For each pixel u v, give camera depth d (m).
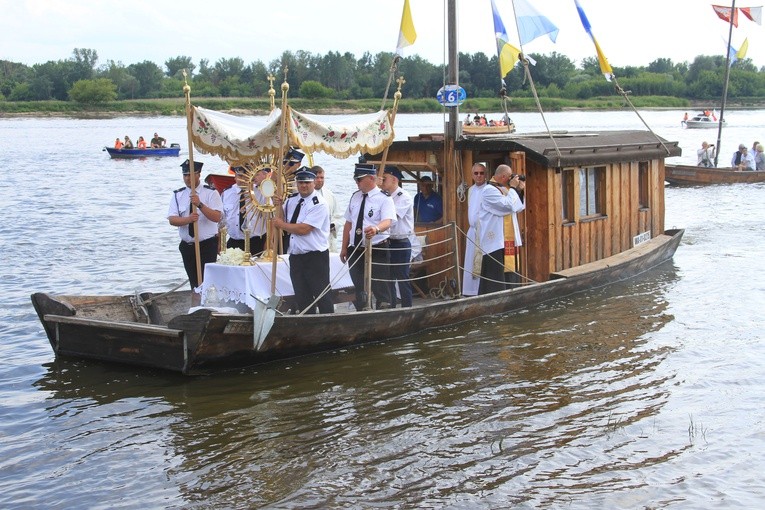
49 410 9.97
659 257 17.91
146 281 17.73
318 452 8.69
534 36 15.10
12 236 23.56
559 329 13.07
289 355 11.52
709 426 9.20
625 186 17.16
